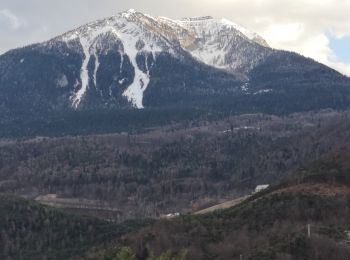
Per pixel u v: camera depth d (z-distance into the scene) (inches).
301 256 6924.2
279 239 7332.7
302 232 7391.7
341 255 6953.7
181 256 6840.6
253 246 7386.8
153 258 6702.8
